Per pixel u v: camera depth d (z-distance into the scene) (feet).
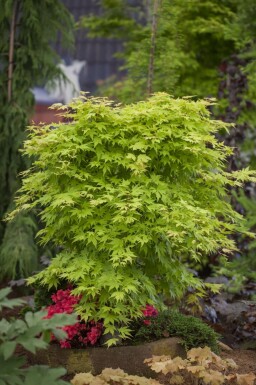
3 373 11.25
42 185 17.57
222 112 33.71
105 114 16.46
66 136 16.67
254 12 26.07
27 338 11.09
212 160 17.17
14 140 25.38
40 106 46.60
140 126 16.56
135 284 16.12
